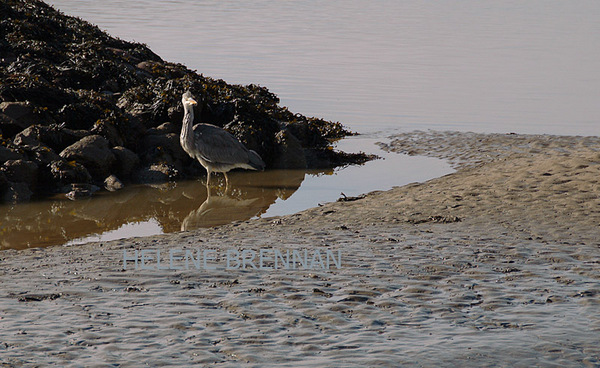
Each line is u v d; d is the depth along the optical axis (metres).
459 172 18.05
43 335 8.05
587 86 31.84
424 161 20.34
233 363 7.44
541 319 8.56
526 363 7.46
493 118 25.73
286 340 8.01
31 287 9.64
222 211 15.70
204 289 9.62
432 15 64.25
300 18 59.56
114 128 18.84
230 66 35.12
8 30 23.27
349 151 21.75
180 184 18.30
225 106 21.06
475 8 71.25
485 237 12.05
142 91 21.28
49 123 18.38
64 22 26.02
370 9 69.00
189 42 42.81
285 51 40.44
